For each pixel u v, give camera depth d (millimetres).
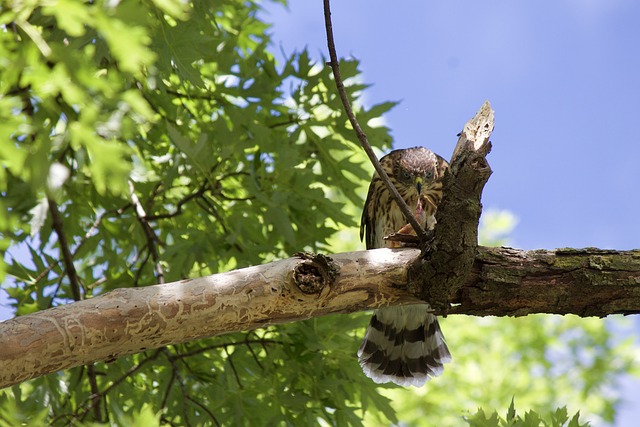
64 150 7293
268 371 7996
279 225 7758
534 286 5344
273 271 5242
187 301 5039
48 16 5570
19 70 3016
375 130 8445
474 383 13656
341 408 7910
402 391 13414
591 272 5328
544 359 14273
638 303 5371
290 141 8117
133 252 9039
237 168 8453
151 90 8180
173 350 8352
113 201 8594
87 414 7852
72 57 3014
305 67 8320
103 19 2887
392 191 5270
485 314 5473
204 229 8445
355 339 8016
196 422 7652
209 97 8547
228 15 9078
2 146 3047
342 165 8438
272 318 5250
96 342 4844
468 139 5055
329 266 5262
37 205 7684
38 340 4680
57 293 8297
